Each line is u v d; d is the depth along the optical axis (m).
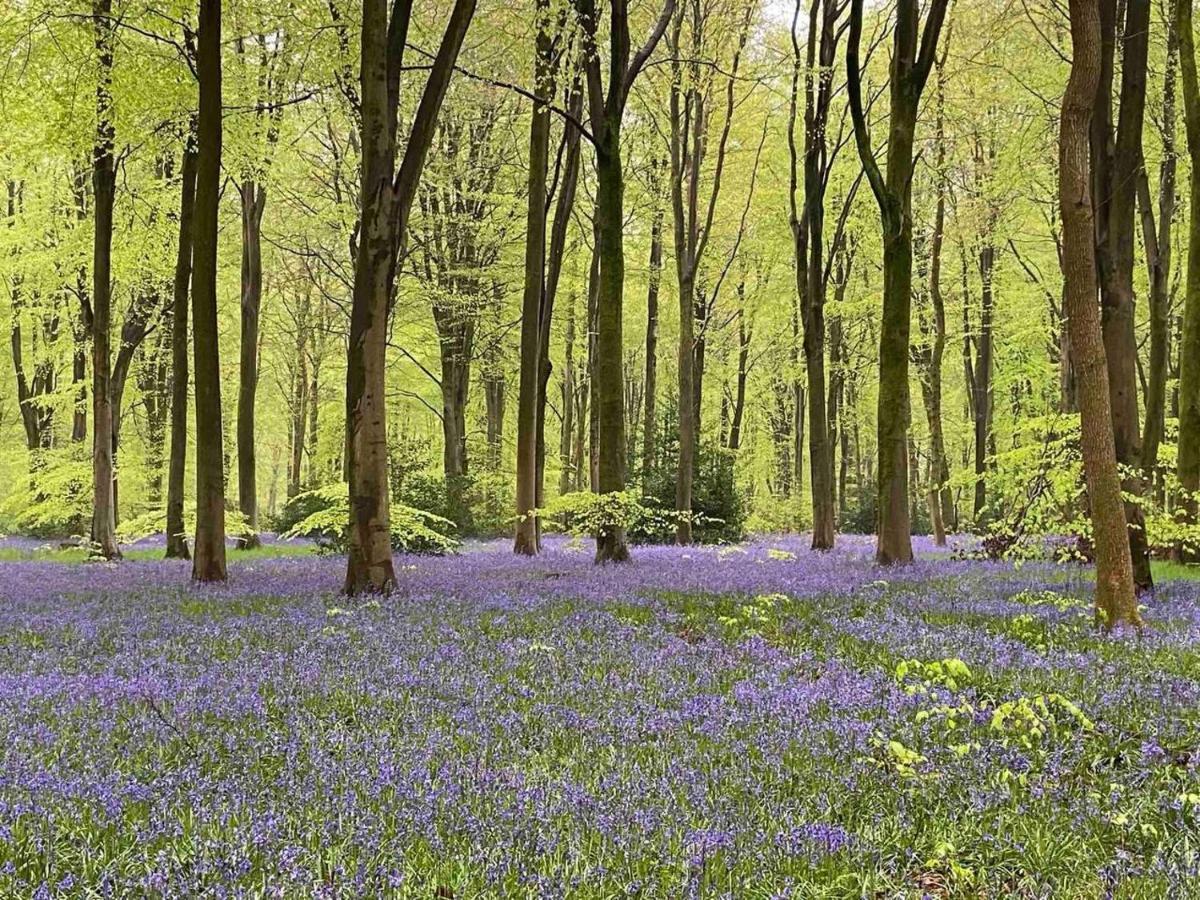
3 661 7.88
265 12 17.14
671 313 39.34
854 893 3.52
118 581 15.84
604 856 3.70
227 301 31.17
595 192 31.77
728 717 5.91
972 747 5.18
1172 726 5.78
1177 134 21.34
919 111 25.14
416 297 31.75
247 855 3.66
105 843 3.75
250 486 26.98
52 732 5.48
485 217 31.55
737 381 53.84
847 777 4.75
